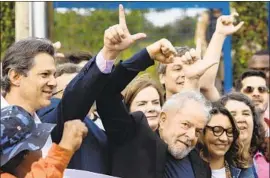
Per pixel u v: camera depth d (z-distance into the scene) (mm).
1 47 12117
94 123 6438
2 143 4992
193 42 12312
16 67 5434
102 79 5770
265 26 13805
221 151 7141
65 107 5805
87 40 12484
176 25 12344
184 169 6457
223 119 7129
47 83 5469
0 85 5539
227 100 7805
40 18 8867
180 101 6457
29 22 8969
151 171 6250
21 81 5449
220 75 11906
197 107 6426
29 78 5438
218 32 7965
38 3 8859
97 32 12508
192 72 6746
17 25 9109
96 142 6301
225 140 7125
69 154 5066
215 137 7105
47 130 5113
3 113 5066
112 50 5707
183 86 7008
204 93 7934
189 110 6398
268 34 13492
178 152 6398
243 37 13758
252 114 7836
